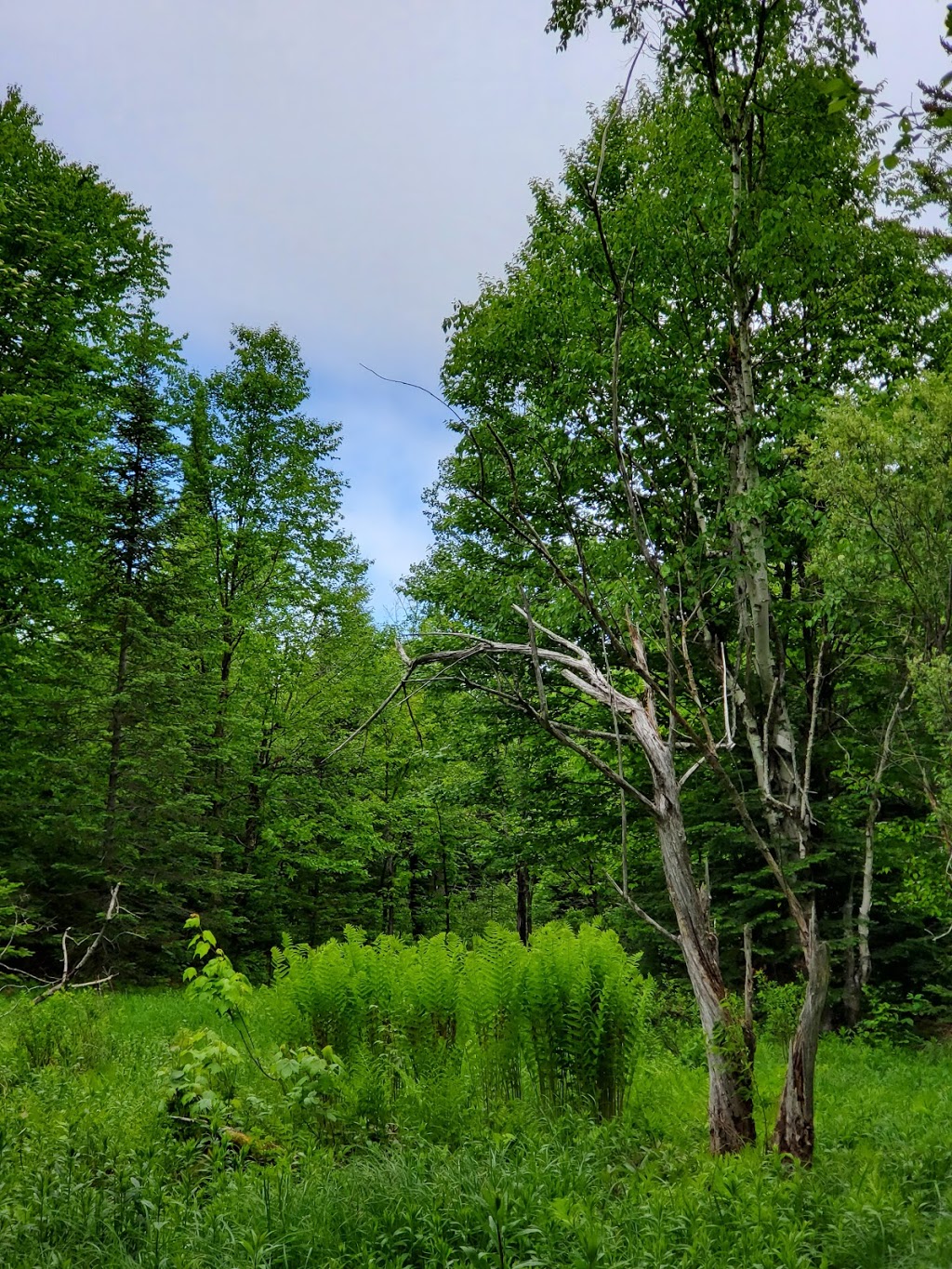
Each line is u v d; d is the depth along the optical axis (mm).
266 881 22672
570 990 8172
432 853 29641
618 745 6848
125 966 18359
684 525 13867
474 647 7719
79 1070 8789
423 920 30812
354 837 24422
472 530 16516
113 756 18688
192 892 21125
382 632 25141
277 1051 7484
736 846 14867
